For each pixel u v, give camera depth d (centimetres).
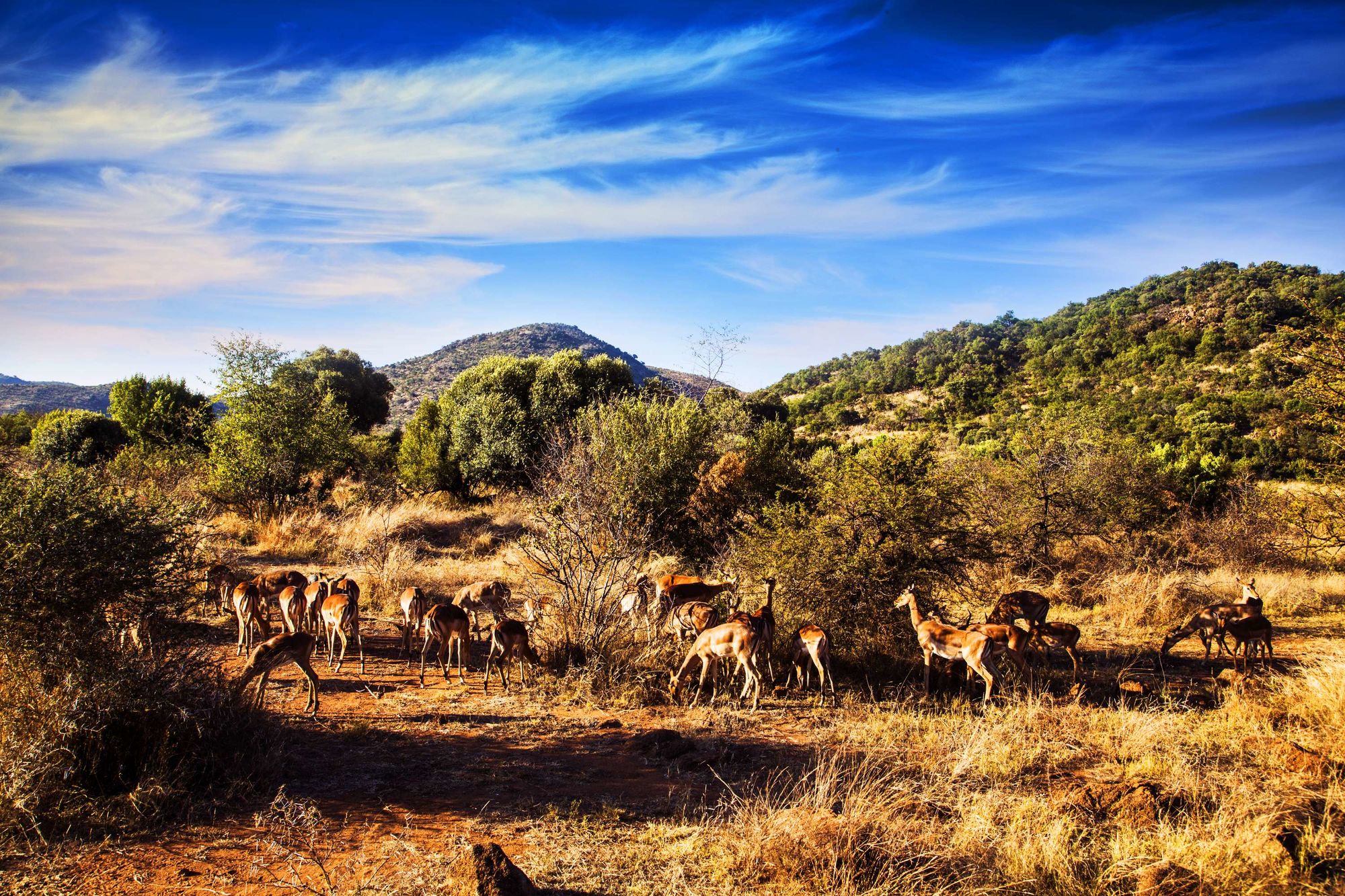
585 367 3278
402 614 1402
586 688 982
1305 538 1488
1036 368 8181
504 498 2858
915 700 985
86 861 507
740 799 649
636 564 1324
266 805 602
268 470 2253
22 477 688
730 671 1088
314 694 823
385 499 2630
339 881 492
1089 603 1558
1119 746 771
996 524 1659
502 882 456
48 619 638
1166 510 1992
